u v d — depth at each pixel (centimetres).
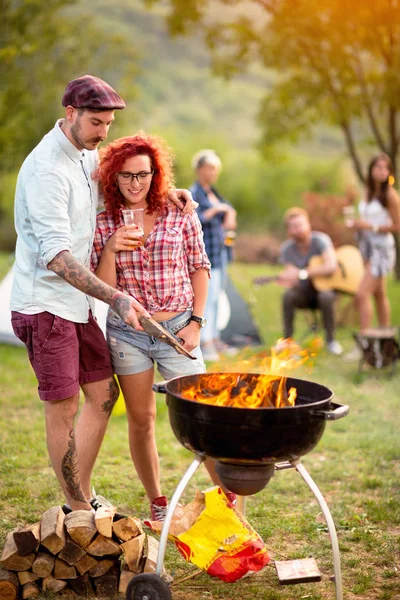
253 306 977
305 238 744
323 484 411
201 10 1230
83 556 282
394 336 655
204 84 4088
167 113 3594
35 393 589
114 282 315
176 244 317
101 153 310
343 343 792
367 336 654
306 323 917
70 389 295
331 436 495
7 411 540
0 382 620
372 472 430
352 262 770
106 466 429
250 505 375
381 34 1169
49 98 1207
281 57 1176
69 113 286
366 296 734
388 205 717
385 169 716
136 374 322
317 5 1109
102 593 284
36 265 293
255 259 1980
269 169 2452
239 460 256
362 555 322
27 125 1183
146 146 307
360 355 711
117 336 321
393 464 443
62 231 283
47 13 1168
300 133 1359
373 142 1338
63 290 294
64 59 1270
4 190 2041
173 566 310
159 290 316
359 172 1360
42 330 292
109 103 281
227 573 283
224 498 294
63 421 300
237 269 1330
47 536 276
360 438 490
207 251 697
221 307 776
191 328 322
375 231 721
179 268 321
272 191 2397
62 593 284
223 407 247
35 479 405
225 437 251
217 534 289
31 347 296
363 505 378
